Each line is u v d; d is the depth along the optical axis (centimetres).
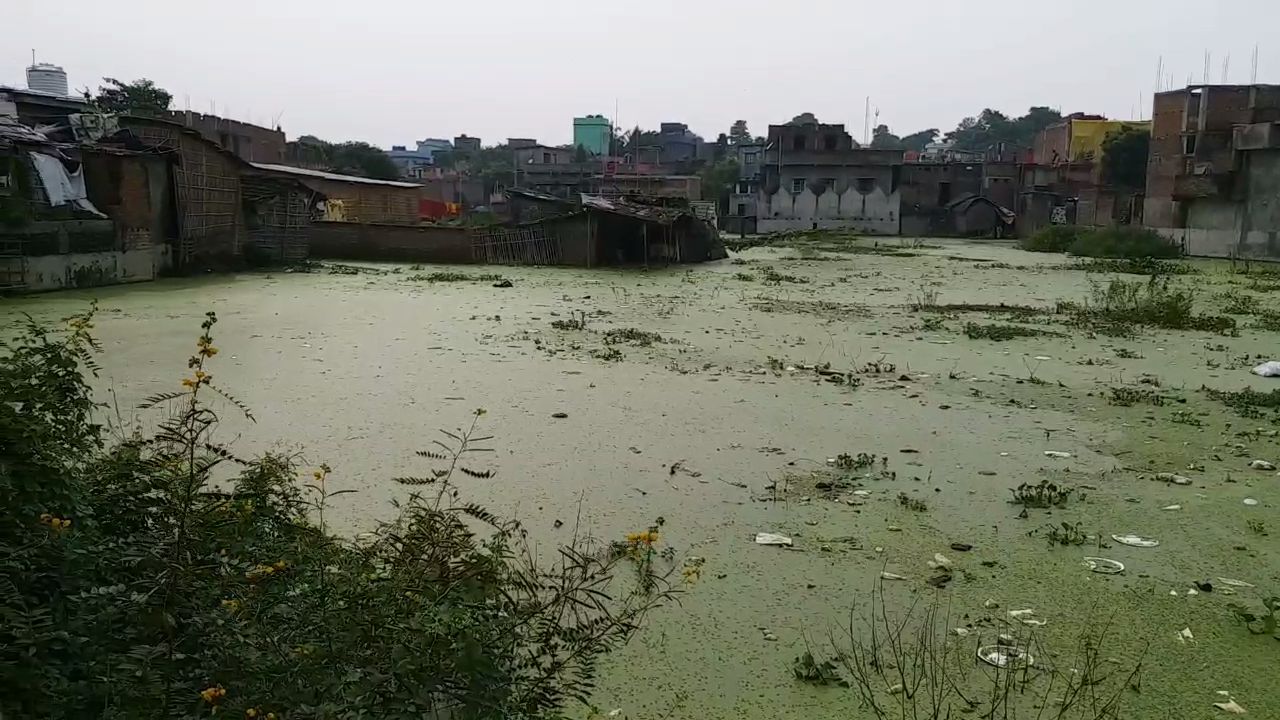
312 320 1603
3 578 337
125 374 1077
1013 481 754
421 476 723
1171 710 422
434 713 343
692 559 583
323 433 845
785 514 668
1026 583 557
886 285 2562
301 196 2972
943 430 912
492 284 2397
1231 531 645
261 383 1052
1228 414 995
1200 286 2600
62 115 2667
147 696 310
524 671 408
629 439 855
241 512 420
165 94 4228
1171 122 4206
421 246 3166
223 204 2683
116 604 349
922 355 1356
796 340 1492
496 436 853
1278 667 460
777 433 889
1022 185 6141
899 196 6138
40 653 314
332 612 359
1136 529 648
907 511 678
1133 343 1495
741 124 11012
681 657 465
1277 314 1911
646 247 3131
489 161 9156
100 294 1970
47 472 391
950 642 483
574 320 1639
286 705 316
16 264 1908
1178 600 535
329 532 598
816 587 547
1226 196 3744
